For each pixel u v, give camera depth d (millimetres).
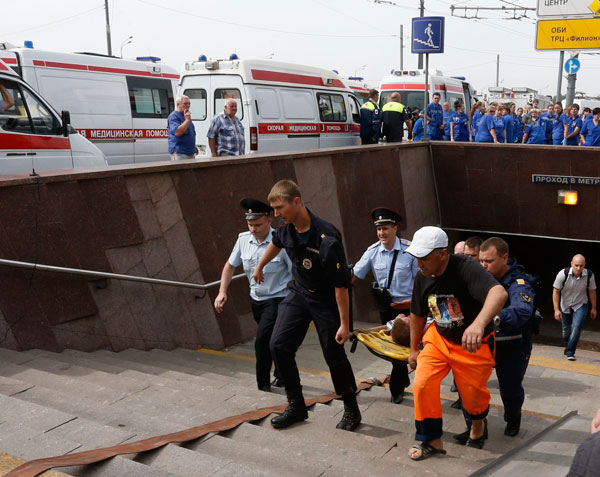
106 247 6523
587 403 6629
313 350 8227
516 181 13078
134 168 6910
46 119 9258
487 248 4305
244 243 5453
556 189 12773
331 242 3934
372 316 11547
